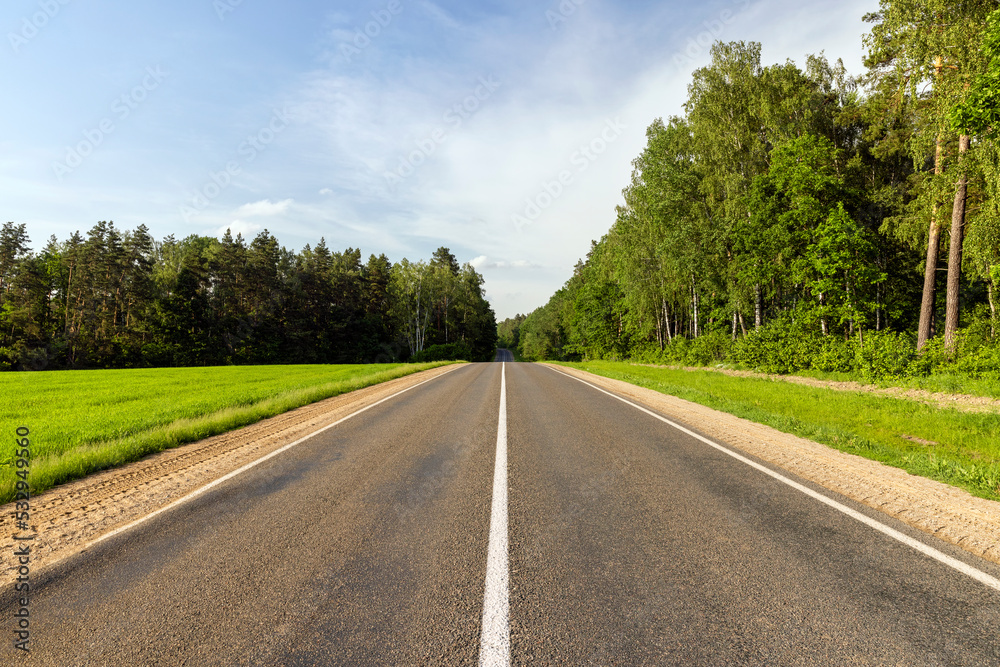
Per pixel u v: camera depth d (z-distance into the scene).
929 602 2.60
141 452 6.78
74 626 2.48
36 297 53.47
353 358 69.88
